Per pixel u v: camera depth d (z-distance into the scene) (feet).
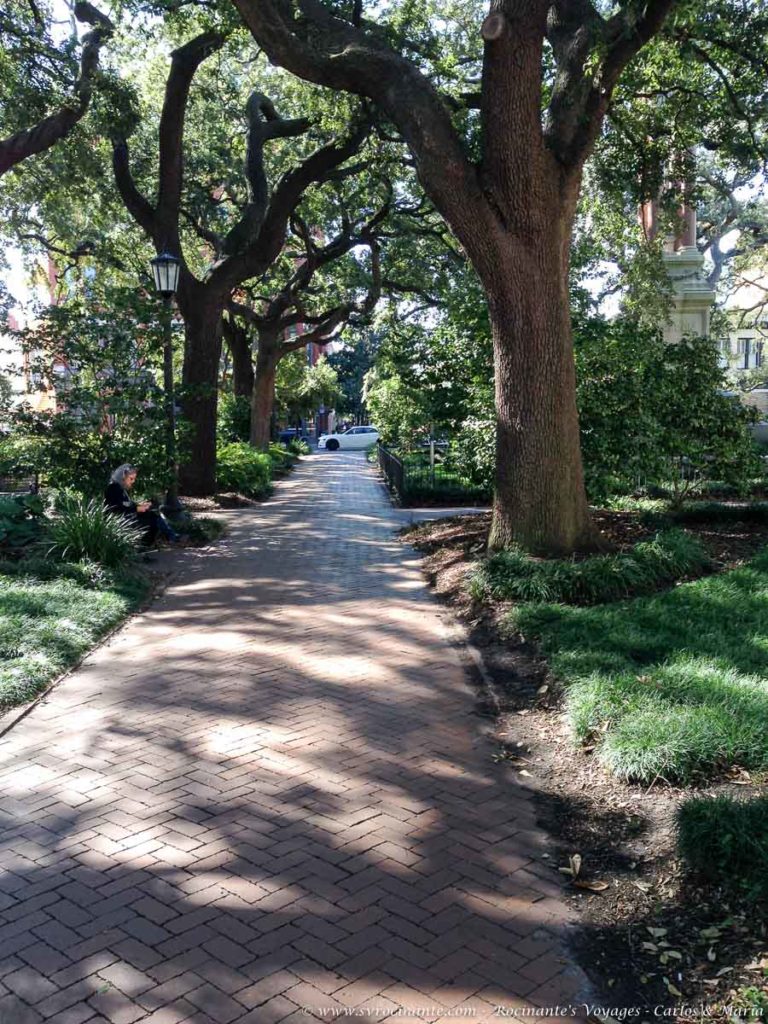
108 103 54.95
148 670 23.32
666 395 39.81
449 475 64.18
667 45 40.73
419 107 29.53
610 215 59.31
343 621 28.32
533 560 29.73
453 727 19.57
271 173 80.33
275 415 152.35
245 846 14.28
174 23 54.13
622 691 18.70
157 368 52.34
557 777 16.97
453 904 12.83
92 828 14.83
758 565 30.25
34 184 65.62
